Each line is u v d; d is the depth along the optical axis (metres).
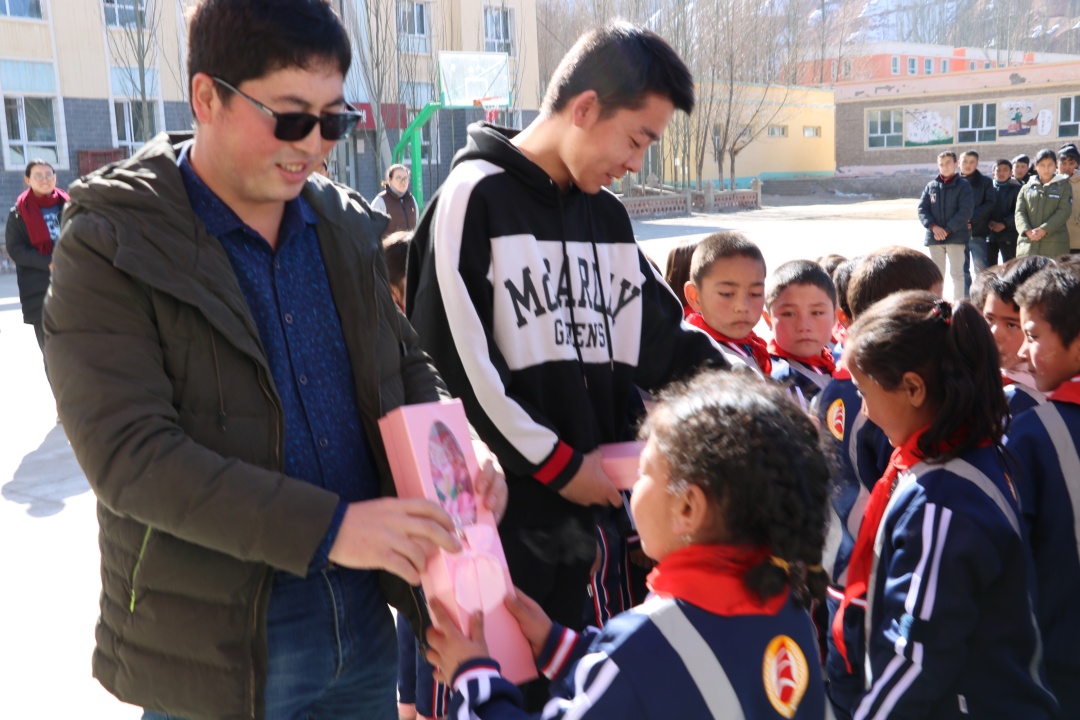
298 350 1.47
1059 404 2.07
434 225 2.02
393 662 1.66
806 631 1.31
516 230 2.00
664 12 33.56
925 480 1.68
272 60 1.27
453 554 1.35
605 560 2.20
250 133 1.31
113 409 1.25
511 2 26.42
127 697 1.41
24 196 6.50
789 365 2.78
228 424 1.36
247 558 1.26
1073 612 2.02
